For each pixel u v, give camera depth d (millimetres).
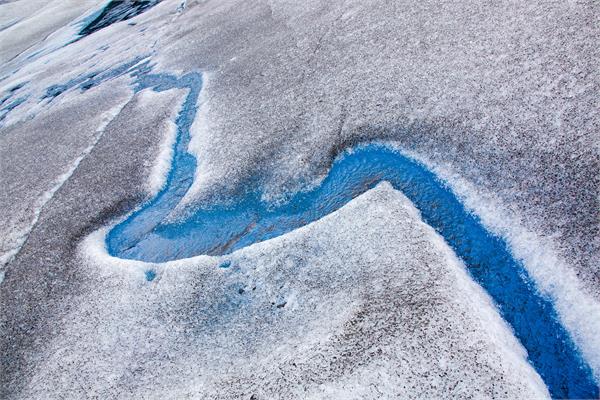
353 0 18938
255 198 10867
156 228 11164
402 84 11883
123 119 17641
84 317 9172
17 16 63688
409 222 8398
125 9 44188
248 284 8562
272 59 17188
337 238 8703
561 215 7574
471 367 5949
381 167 10141
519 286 7242
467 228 8273
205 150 13391
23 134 21234
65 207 13086
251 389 6629
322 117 12273
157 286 9219
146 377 7566
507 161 8750
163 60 23188
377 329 6762
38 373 8430
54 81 28500
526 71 10195
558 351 6414
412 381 6016
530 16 11781
